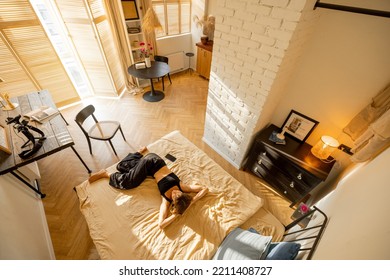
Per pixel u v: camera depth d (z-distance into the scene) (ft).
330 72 5.49
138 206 5.79
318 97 6.06
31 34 8.56
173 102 12.55
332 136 6.27
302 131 6.79
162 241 5.03
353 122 5.35
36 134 6.56
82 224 6.39
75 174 8.02
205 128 9.29
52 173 8.00
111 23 10.59
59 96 10.88
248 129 7.00
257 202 6.09
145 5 11.39
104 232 5.19
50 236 6.08
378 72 4.69
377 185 3.05
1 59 8.30
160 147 7.69
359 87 5.14
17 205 5.47
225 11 5.42
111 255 4.79
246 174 8.39
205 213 5.64
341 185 5.05
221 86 7.09
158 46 13.55
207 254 4.83
